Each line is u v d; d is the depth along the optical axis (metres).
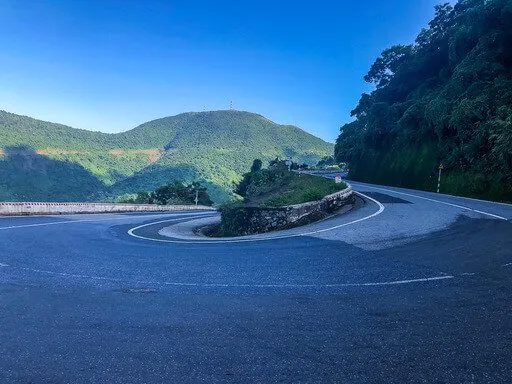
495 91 28.80
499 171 24.44
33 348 3.50
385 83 68.50
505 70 30.95
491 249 7.31
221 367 3.13
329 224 11.94
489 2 33.25
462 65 34.56
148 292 5.30
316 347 3.47
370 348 3.43
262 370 3.07
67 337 3.74
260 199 19.14
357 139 59.09
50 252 8.84
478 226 10.09
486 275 5.62
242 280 5.90
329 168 89.50
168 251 8.94
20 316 4.32
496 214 12.55
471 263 6.38
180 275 6.32
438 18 51.97
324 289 5.29
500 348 3.36
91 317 4.29
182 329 3.92
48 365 3.18
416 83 56.16
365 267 6.45
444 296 4.78
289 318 4.20
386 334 3.71
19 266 7.16
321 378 2.94
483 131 26.80
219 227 18.11
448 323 3.93
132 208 33.41
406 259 6.91
